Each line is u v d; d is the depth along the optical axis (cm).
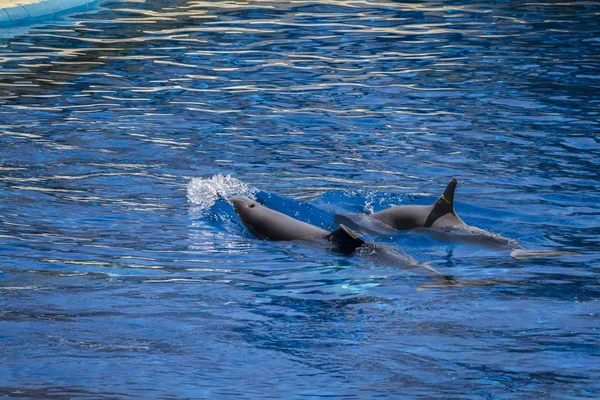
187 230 2252
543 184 2609
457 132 3184
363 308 1722
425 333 1591
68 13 5650
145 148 2962
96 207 2386
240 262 2031
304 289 1841
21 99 3594
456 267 2002
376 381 1378
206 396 1316
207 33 5075
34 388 1330
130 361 1447
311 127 3266
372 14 5759
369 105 3578
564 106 3525
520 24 5381
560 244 2147
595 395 1330
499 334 1584
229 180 2655
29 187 2525
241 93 3766
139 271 1936
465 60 4403
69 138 3053
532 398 1320
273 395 1323
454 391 1343
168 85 3888
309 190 2594
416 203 2506
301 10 5881
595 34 5050
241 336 1570
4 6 5353
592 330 1602
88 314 1664
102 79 3978
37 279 1855
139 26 5256
